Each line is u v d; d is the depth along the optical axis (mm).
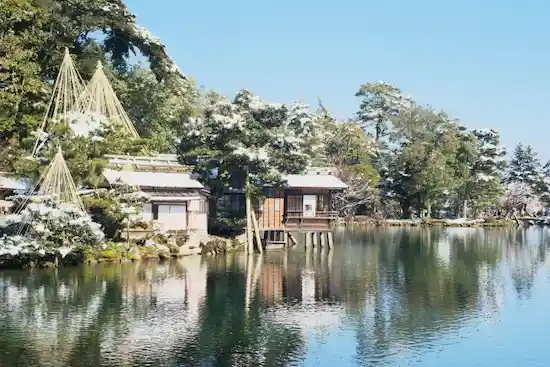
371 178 83312
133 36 54094
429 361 19250
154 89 56656
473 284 33094
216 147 46438
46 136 38344
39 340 20250
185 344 20234
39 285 29062
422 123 91062
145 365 18031
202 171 46562
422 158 85625
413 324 23641
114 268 34688
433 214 95938
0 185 40656
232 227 48000
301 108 65688
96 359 18453
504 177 110562
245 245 45375
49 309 24391
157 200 41938
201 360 18672
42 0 45938
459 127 94188
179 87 59938
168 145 57344
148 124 56625
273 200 50281
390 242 58938
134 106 56781
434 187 85688
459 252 50250
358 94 108812
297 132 64812
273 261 41094
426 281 33844
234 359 18859
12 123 41688
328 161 81688
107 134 39844
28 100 44688
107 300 26234
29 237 33062
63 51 49156
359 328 22844
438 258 45438
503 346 20891
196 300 26828
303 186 50156
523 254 49125
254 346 20234
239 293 28766
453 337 21891
